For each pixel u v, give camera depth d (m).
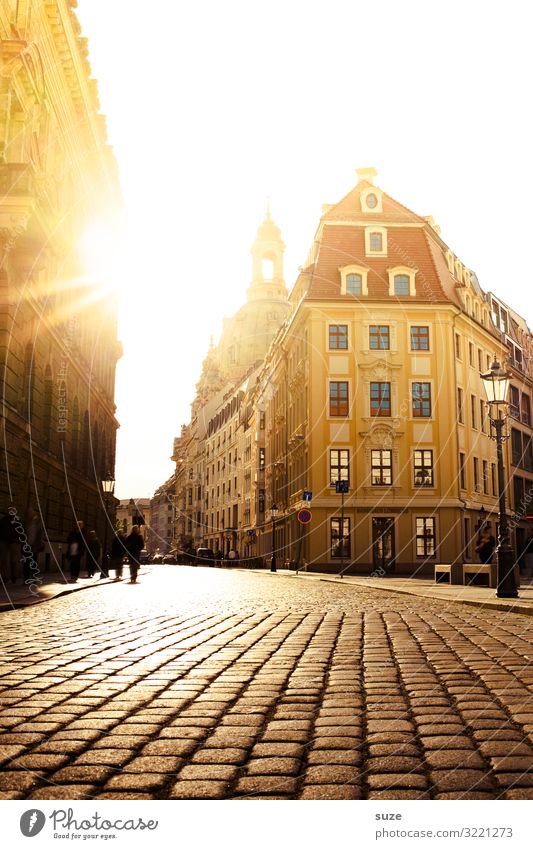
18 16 20.84
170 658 7.46
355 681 6.27
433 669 6.91
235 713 5.05
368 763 3.89
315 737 4.41
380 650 8.20
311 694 5.71
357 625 11.02
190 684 6.05
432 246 46.56
